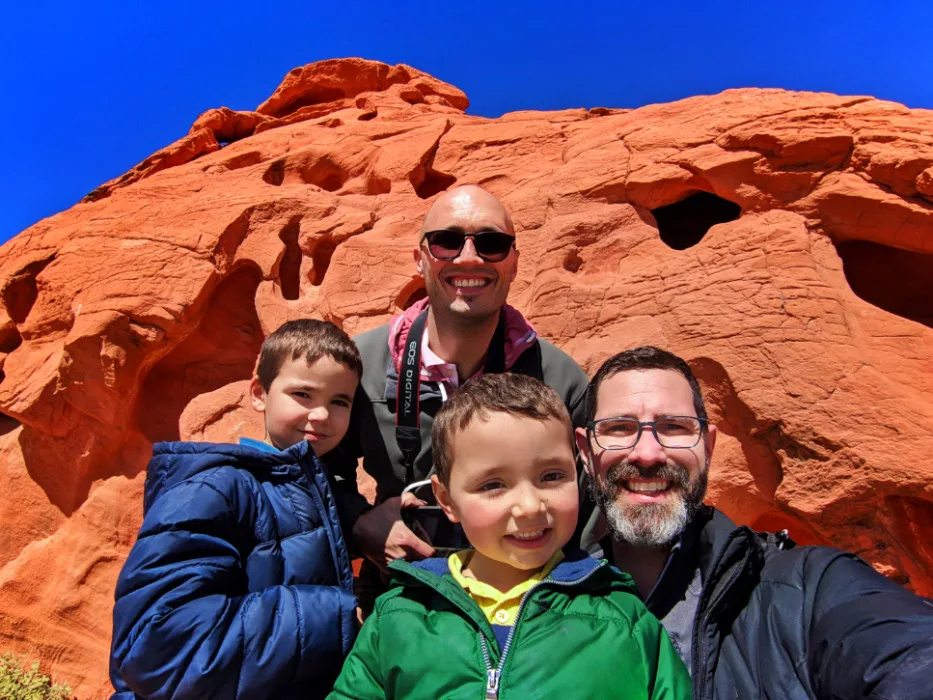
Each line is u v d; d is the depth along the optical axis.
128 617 0.64
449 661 0.61
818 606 0.63
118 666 0.64
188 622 0.63
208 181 3.18
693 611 0.72
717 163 2.19
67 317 2.79
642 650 0.60
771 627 0.64
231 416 2.63
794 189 2.12
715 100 2.52
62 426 2.62
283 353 0.92
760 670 0.63
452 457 0.70
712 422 1.91
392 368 1.06
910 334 1.83
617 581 0.67
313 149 3.23
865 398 1.70
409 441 1.02
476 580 0.69
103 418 2.58
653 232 2.30
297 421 0.90
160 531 0.68
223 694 0.63
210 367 2.80
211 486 0.72
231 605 0.66
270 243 2.80
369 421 1.06
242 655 0.64
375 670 0.64
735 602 0.69
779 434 1.77
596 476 0.81
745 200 2.17
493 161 2.90
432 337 1.05
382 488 1.08
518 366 1.05
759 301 1.91
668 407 0.77
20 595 2.45
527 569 0.67
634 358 0.81
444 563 0.71
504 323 1.07
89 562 2.45
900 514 1.63
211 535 0.70
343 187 3.10
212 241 2.75
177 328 2.63
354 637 0.71
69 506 2.59
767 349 1.84
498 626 0.64
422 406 1.03
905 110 2.07
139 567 0.67
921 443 1.60
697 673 0.65
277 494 0.78
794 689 0.60
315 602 0.69
